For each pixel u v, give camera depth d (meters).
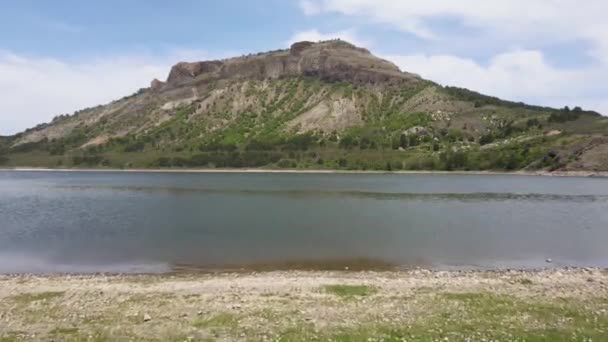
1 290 23.81
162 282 25.83
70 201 78.38
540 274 27.86
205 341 16.59
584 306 20.45
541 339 16.14
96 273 28.95
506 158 188.12
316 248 37.84
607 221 54.34
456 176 170.12
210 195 91.62
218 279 26.72
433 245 39.12
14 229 47.00
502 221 54.41
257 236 43.62
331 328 17.73
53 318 19.23
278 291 23.62
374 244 39.59
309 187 116.00
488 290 23.69
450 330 17.22
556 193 95.06
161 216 58.47
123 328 17.98
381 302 21.38
